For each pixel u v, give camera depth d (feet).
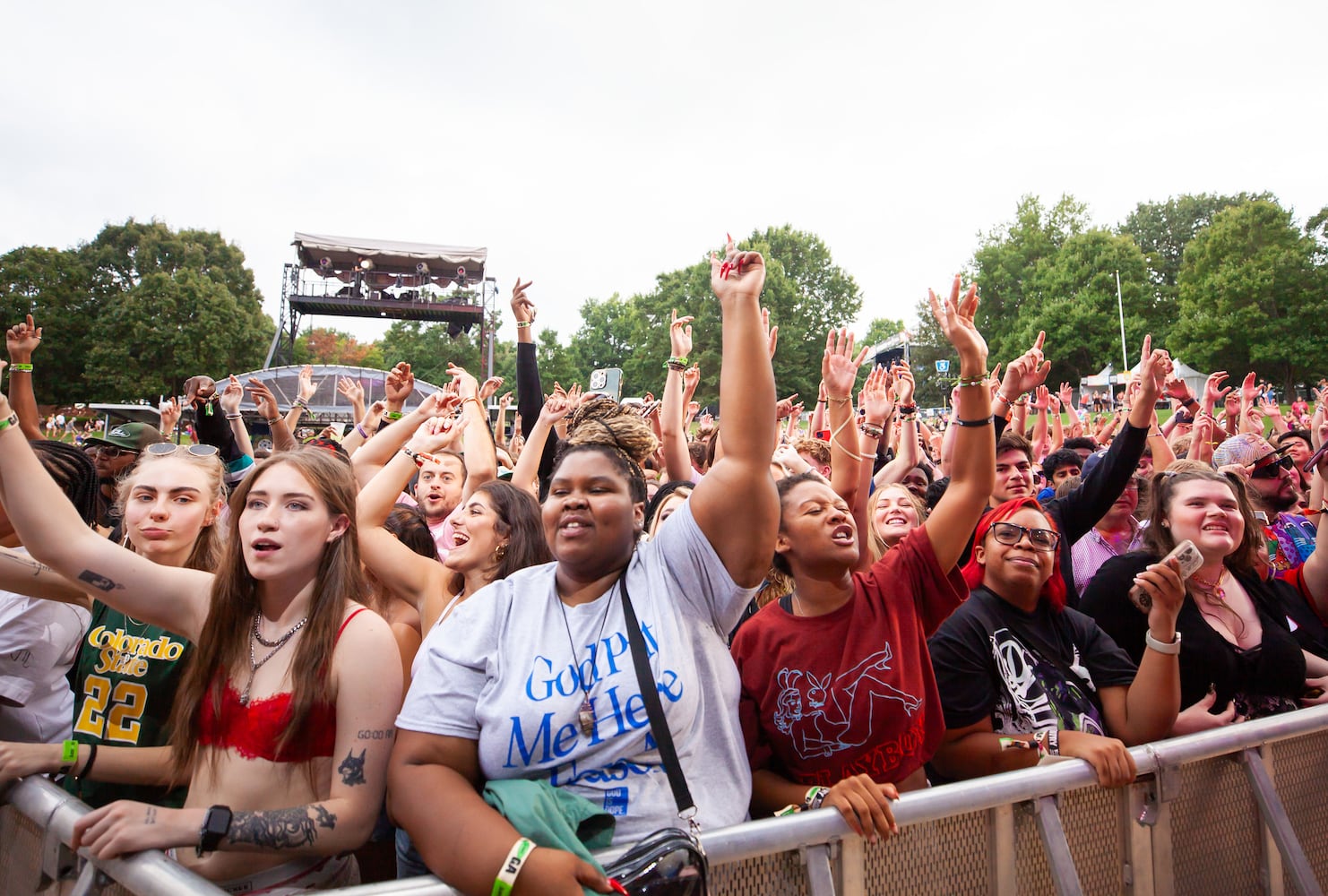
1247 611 9.17
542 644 5.41
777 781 6.84
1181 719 8.16
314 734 5.74
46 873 5.32
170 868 4.56
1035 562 7.91
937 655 7.90
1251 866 6.93
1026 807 5.99
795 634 7.09
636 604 5.55
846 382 10.17
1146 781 6.55
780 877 5.10
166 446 8.44
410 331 250.98
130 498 7.99
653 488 16.07
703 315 187.62
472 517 8.50
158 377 137.39
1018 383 13.97
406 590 9.12
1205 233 179.93
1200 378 118.11
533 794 4.76
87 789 7.02
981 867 5.78
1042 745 6.82
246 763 5.73
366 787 5.56
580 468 5.81
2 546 7.88
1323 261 159.63
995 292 222.48
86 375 135.03
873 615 6.98
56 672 8.01
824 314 208.54
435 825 4.71
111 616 7.38
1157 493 9.56
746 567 5.66
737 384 5.70
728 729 5.57
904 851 5.48
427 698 5.31
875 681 6.64
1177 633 7.47
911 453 17.24
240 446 18.62
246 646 6.06
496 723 5.11
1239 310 157.79
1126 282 188.65
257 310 169.78
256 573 5.89
